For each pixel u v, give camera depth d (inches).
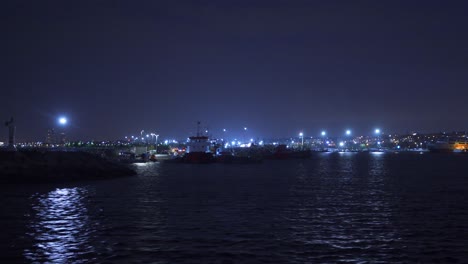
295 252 1275.8
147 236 1457.9
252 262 1176.8
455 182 3631.9
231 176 4296.3
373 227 1628.9
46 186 3075.8
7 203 2186.3
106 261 1182.9
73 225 1636.3
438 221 1759.4
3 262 1172.5
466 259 1223.5
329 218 1809.8
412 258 1230.3
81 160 3890.3
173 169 5639.8
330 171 5216.5
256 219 1777.8
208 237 1449.3
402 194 2694.4
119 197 2469.2
